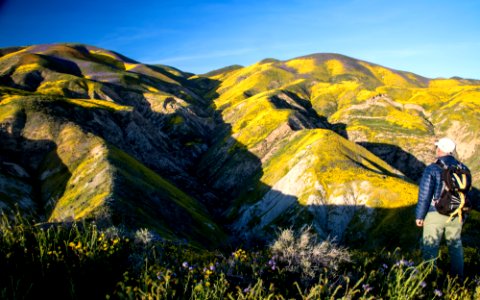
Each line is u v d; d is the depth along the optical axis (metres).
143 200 80.25
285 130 169.12
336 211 95.31
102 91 191.88
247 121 199.75
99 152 99.06
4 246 4.61
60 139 108.75
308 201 99.44
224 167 161.75
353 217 92.94
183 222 86.50
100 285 4.38
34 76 197.00
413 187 95.00
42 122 113.50
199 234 86.12
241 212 120.19
